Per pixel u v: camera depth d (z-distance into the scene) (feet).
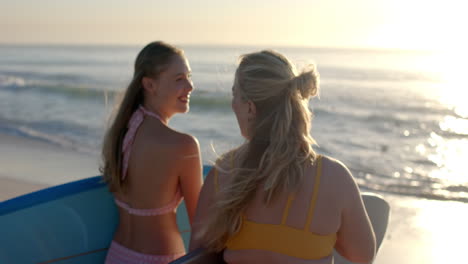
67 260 7.30
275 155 5.00
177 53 7.03
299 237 5.02
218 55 296.92
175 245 7.14
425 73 130.00
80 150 29.73
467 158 32.35
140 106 7.11
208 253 5.72
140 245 7.04
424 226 16.14
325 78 111.24
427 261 12.92
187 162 6.81
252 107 5.23
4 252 6.75
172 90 6.98
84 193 7.35
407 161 31.14
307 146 5.15
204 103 49.37
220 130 39.40
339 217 5.13
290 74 5.14
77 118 46.96
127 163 7.00
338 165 5.16
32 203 6.94
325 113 53.31
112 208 7.61
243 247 5.26
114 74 120.88
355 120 49.73
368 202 7.80
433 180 25.40
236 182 5.20
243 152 5.39
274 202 5.04
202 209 5.72
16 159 25.08
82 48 572.92
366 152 34.09
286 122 5.03
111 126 7.21
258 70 5.14
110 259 7.34
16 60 220.64
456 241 14.51
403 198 20.89
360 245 5.31
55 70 142.92
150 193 6.88
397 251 13.67
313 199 5.01
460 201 20.26
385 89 86.58
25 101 62.03
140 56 7.06
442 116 54.85
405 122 49.73
